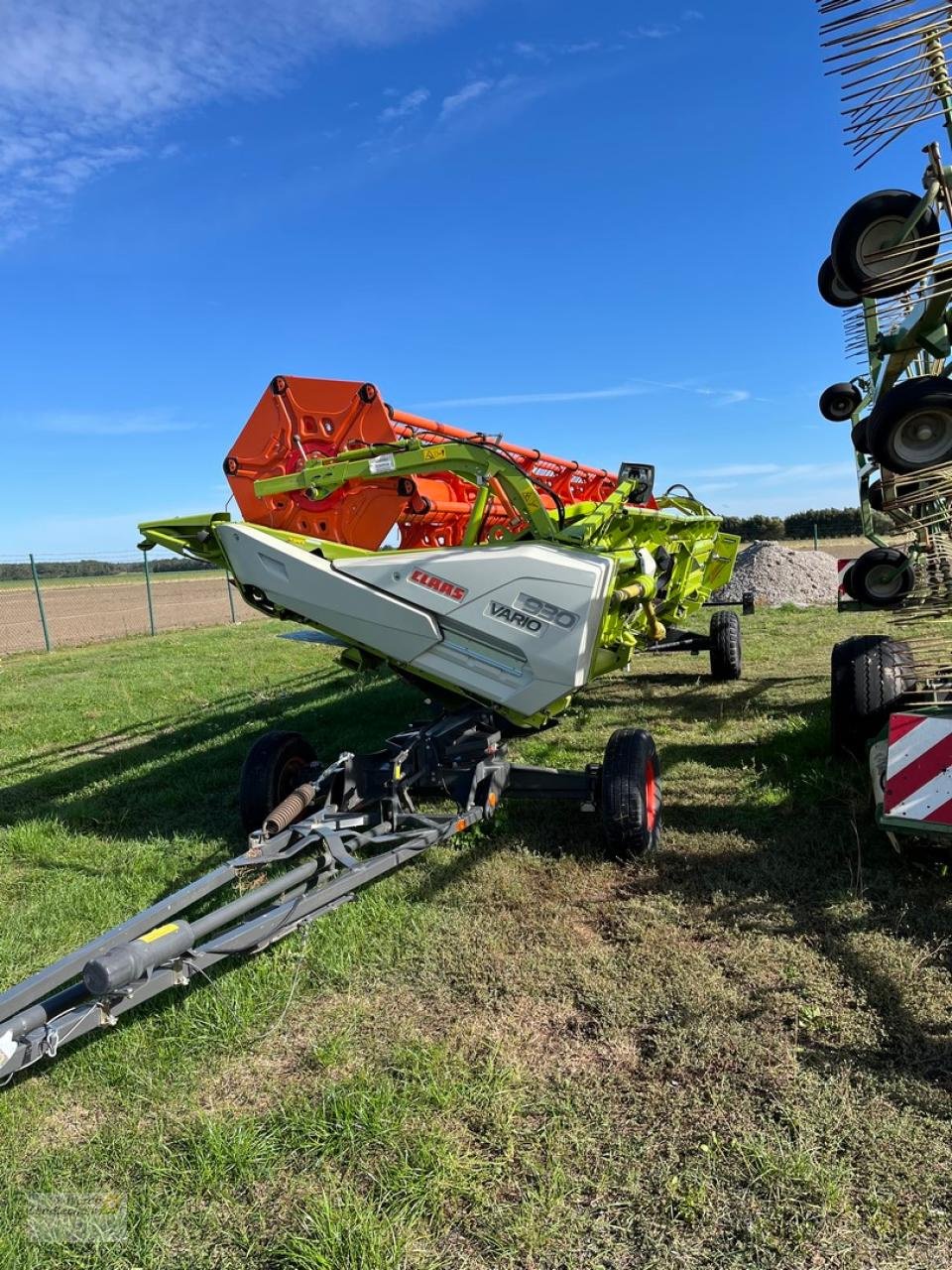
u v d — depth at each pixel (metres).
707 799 5.16
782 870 4.05
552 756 6.26
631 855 4.27
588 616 3.87
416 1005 3.17
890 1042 2.77
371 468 4.45
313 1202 2.23
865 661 5.23
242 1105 2.67
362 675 11.03
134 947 2.47
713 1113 2.49
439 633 4.23
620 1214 2.16
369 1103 2.56
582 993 3.16
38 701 10.81
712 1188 2.22
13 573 23.50
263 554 4.64
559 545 4.12
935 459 2.82
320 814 4.02
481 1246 2.09
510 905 3.91
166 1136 2.54
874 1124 2.39
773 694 8.25
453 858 4.43
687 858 4.30
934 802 3.45
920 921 3.48
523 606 3.99
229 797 6.00
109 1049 2.97
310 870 3.44
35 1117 2.68
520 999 3.17
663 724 7.17
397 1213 2.17
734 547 9.09
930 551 4.75
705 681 9.18
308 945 3.57
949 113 2.98
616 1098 2.59
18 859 5.01
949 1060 2.65
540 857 4.41
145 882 4.50
